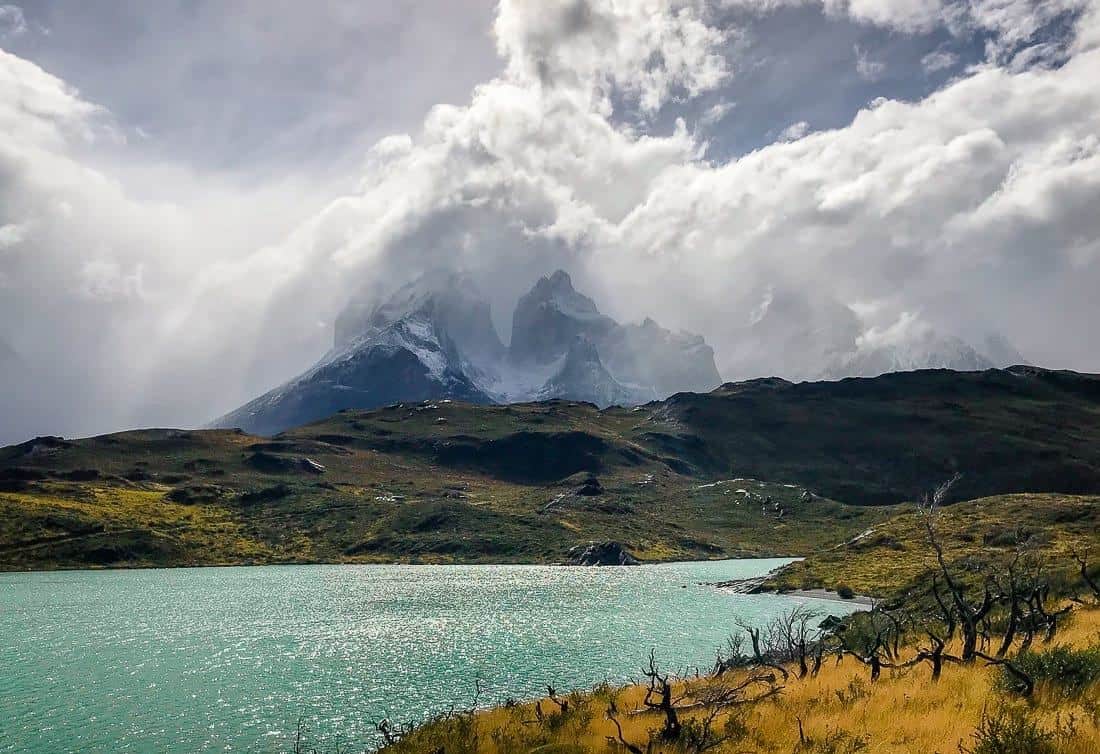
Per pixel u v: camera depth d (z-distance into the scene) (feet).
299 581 554.87
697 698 112.57
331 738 170.30
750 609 370.12
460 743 103.40
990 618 147.54
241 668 246.88
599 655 262.88
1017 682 76.74
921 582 271.28
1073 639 105.81
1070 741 53.57
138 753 162.20
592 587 503.20
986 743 55.16
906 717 72.43
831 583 416.87
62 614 380.99
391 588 502.79
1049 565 221.25
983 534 433.89
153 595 465.47
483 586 512.63
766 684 120.47
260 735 173.37
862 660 114.21
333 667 247.29
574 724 104.27
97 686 222.48
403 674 236.02
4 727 181.06
